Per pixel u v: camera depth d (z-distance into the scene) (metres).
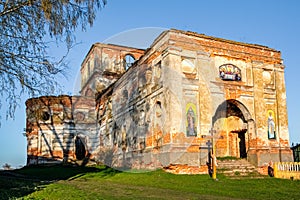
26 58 8.55
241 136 22.78
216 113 17.33
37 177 19.61
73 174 20.33
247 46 21.66
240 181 16.28
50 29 8.30
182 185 14.09
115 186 13.81
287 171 18.70
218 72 20.17
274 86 22.44
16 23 8.32
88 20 8.55
